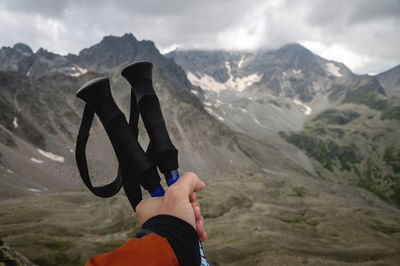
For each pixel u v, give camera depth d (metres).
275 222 84.62
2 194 111.31
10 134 164.25
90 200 109.19
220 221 88.88
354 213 117.06
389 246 70.69
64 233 71.00
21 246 57.25
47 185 138.50
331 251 62.41
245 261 53.66
